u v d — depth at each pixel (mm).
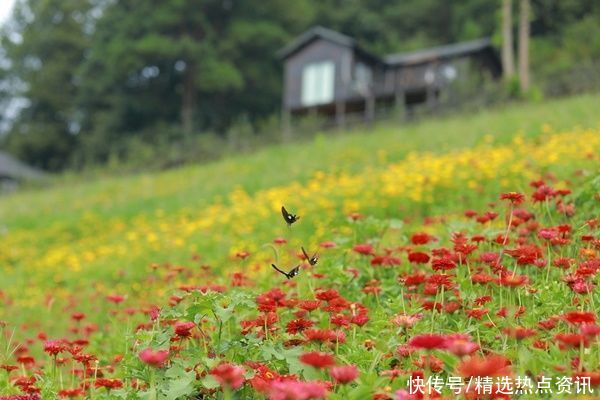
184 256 10695
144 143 47156
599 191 5512
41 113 58219
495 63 36406
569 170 9141
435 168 11148
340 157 18750
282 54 37281
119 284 9766
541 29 49031
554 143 11578
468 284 4062
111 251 12781
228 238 10875
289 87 37312
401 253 5652
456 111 25672
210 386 3043
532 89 24641
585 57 39344
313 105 36375
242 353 3592
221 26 52969
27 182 32469
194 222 13227
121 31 50281
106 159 51656
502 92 25703
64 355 5324
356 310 4145
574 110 17359
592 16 45125
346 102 35469
